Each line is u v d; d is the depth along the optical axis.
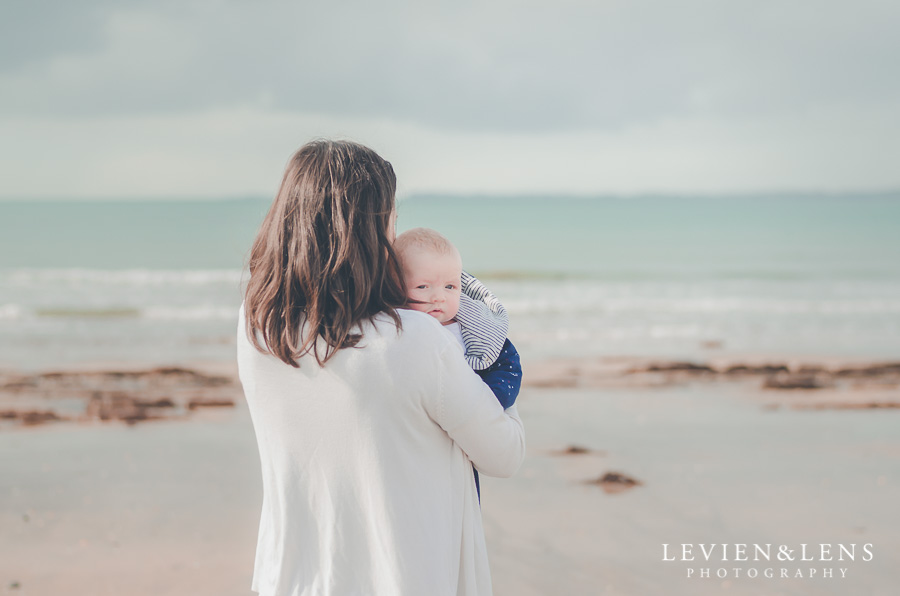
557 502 5.34
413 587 1.47
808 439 7.17
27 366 10.70
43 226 32.91
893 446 6.93
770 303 18.27
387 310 1.50
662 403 8.66
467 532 1.60
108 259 25.91
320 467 1.53
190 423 7.54
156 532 4.70
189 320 14.99
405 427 1.48
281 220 1.54
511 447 1.57
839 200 45.38
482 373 1.69
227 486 5.66
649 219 40.78
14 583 3.94
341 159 1.55
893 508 5.26
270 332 1.50
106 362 11.13
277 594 1.59
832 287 21.38
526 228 38.44
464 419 1.49
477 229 38.50
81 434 7.09
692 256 29.34
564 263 28.03
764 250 30.45
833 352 12.58
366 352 1.46
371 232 1.51
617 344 13.28
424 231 1.76
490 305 1.79
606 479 5.88
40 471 5.96
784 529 4.85
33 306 16.39
